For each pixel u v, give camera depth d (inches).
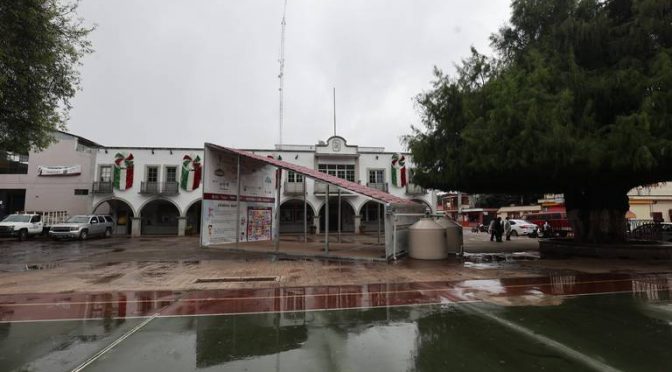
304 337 188.2
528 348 170.1
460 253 556.1
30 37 477.1
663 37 431.5
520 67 491.2
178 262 482.9
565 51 482.3
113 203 1272.1
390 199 534.0
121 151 1235.9
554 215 1166.3
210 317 226.7
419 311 238.4
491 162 441.4
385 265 451.2
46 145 624.1
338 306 253.8
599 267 430.9
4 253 611.5
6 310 243.6
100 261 495.2
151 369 148.3
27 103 527.5
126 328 203.8
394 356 161.6
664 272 394.6
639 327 200.7
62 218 1214.3
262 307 251.9
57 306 254.8
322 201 1296.8
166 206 1306.6
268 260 502.6
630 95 420.5
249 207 774.5
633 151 384.5
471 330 196.9
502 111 429.4
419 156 580.4
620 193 580.4
